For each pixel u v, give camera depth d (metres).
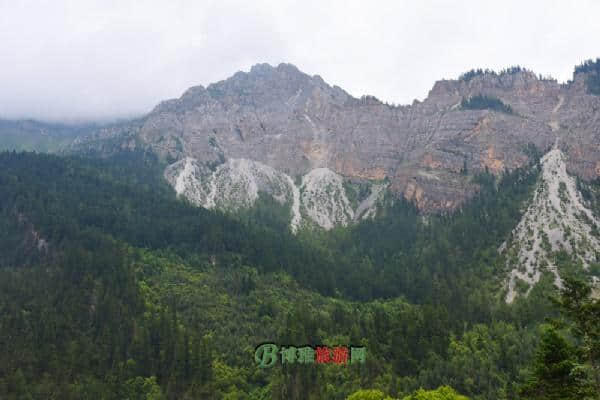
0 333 191.75
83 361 190.12
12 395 168.75
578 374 83.69
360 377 195.50
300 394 184.75
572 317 86.81
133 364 194.12
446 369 195.25
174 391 186.00
